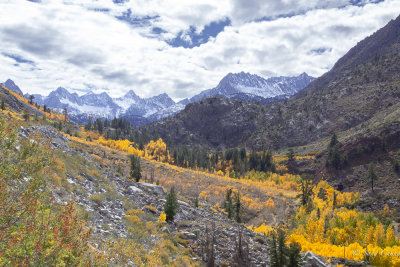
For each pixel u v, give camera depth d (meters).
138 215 23.31
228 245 27.19
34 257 5.98
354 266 22.55
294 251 22.97
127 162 83.38
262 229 58.88
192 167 166.62
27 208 6.89
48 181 14.96
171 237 23.44
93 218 16.05
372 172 116.75
